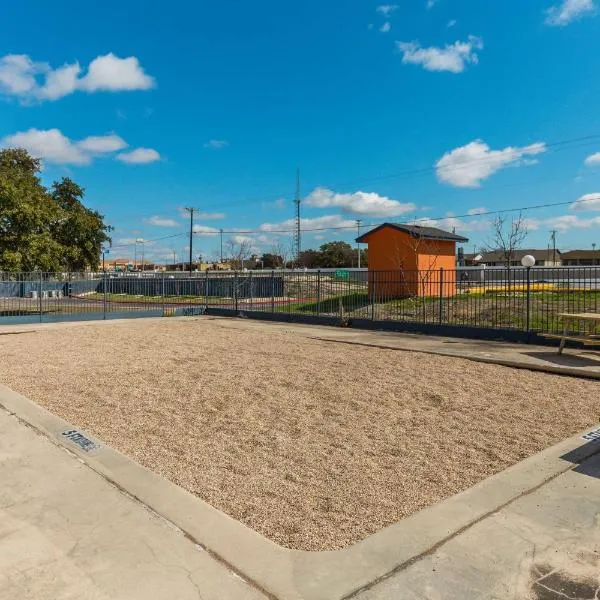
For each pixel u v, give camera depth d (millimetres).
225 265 88375
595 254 74500
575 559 2949
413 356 10211
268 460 4691
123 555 2984
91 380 8016
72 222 36594
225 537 3191
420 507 3744
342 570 2852
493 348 10945
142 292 25953
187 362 9586
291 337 13453
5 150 37000
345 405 6539
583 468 4297
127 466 4359
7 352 10906
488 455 4781
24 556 2977
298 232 65125
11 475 4164
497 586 2701
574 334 11141
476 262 54969
